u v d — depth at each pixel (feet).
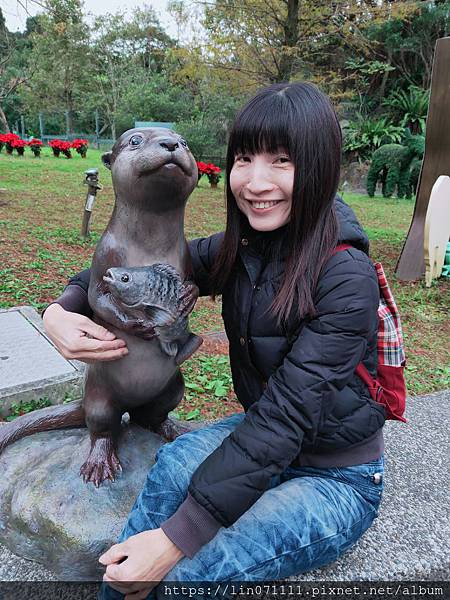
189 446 4.76
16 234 20.20
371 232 27.40
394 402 4.93
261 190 4.37
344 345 4.16
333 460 4.67
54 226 22.30
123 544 3.94
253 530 4.19
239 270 4.97
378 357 4.91
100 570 5.00
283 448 3.99
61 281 15.53
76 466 5.56
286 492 4.47
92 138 100.99
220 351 12.09
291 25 30.01
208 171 40.01
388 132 53.52
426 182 18.80
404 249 19.44
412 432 7.83
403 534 5.47
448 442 7.57
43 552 5.14
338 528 4.41
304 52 33.96
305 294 4.32
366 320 4.23
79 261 17.75
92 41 96.99
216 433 5.07
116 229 4.99
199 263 5.87
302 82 4.46
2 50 85.92
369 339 4.35
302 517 4.30
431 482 6.53
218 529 3.93
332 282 4.26
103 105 100.89
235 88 34.88
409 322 15.35
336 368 4.14
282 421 4.03
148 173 4.50
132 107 76.48
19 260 17.10
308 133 4.17
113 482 5.41
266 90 4.40
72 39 92.07
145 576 3.81
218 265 5.13
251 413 4.17
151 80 82.53
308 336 4.22
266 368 4.79
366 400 4.67
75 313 5.21
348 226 4.56
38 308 13.33
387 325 4.83
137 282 4.70
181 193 4.76
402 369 4.95
